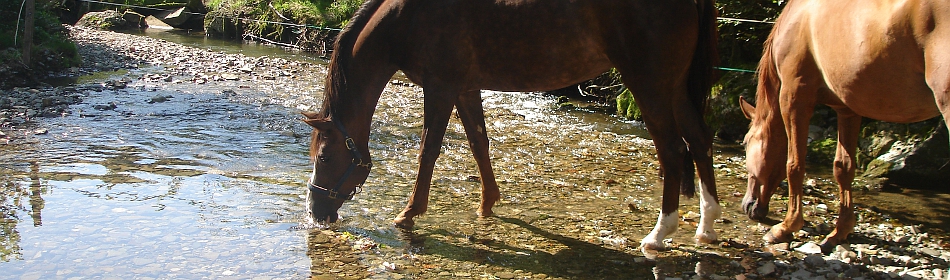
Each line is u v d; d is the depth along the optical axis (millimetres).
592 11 3998
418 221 4848
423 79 4410
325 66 13883
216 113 8703
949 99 2965
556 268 4027
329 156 4516
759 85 4594
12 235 4352
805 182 6047
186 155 6543
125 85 10539
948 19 2957
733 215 5094
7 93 9250
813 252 4254
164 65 13078
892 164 5879
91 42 16000
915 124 6273
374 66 4473
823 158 6820
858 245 4367
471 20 4215
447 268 4004
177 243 4281
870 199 5555
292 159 6520
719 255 4234
